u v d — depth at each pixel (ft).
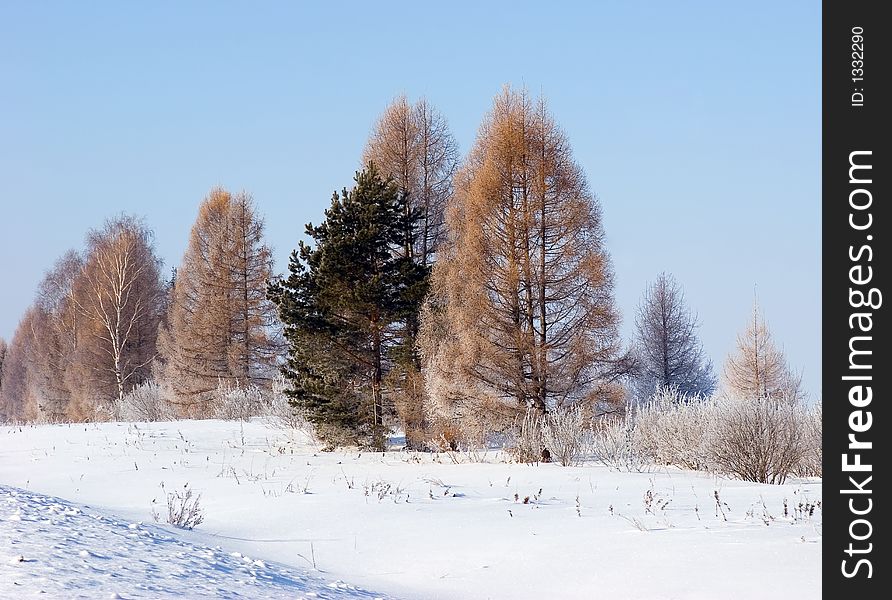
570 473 62.23
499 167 88.12
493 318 85.40
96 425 106.32
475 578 29.66
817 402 70.13
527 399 84.69
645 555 30.12
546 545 33.32
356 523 41.37
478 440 84.17
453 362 84.58
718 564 28.09
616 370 85.81
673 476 59.88
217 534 39.34
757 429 57.93
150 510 47.52
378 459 78.79
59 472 70.13
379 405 91.35
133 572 22.62
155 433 96.32
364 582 29.53
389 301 91.56
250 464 74.18
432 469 68.28
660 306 157.17
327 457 80.84
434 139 109.29
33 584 19.16
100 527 30.86
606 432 72.84
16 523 28.40
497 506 44.62
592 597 26.14
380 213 93.66
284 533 40.11
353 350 91.81
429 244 105.81
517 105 89.20
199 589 21.63
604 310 85.15
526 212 86.33
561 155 87.81
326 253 91.09
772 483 56.80
